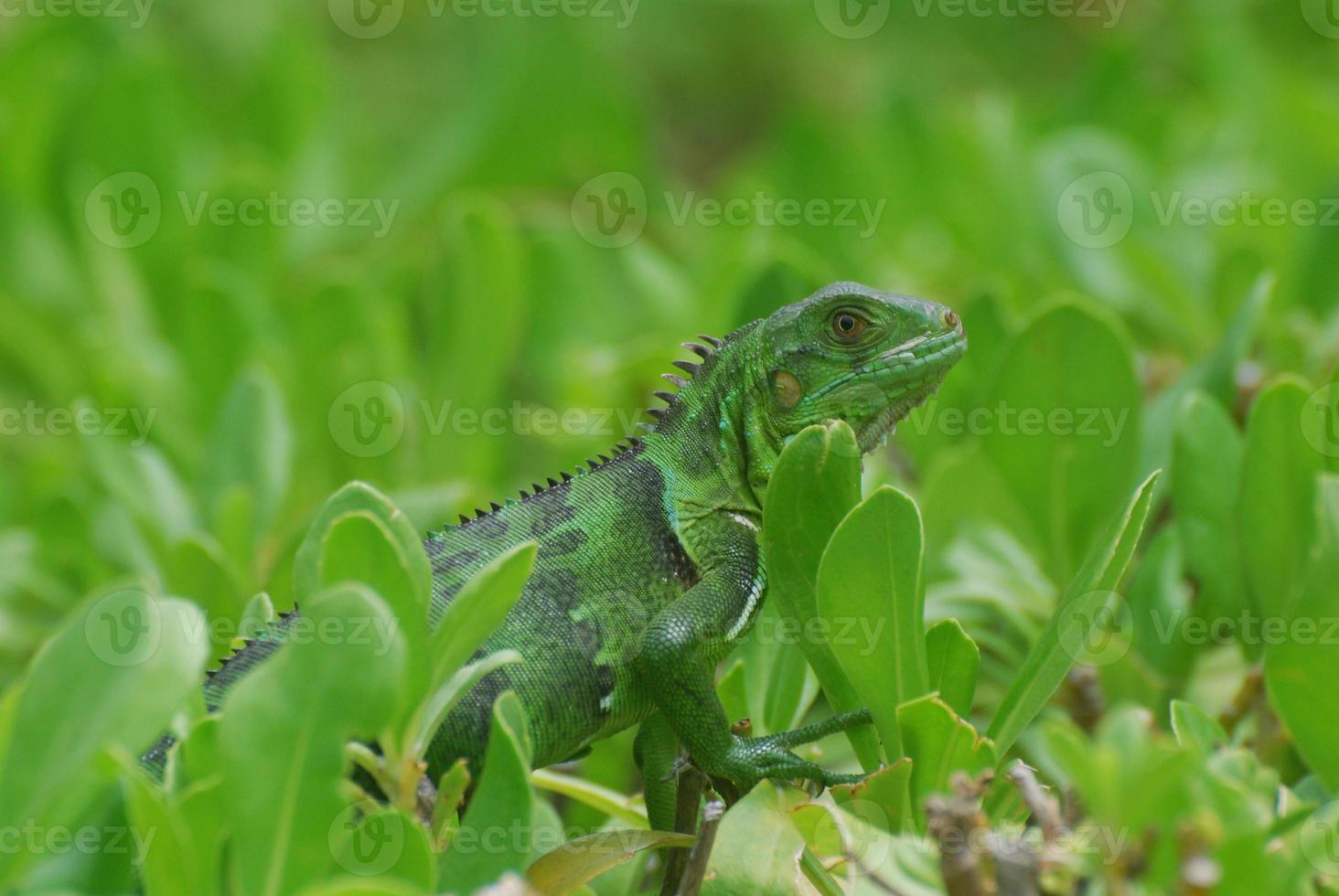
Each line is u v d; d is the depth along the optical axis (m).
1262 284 7.43
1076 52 16.83
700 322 9.48
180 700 3.99
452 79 15.90
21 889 3.91
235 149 11.93
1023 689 4.95
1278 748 5.84
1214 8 13.92
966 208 10.76
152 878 3.86
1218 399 7.29
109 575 8.17
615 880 5.60
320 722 3.88
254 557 8.05
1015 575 7.11
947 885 3.96
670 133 19.28
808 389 6.21
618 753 7.67
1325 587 5.10
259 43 15.88
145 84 10.75
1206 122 12.28
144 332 10.62
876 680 4.87
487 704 5.34
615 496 5.95
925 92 16.39
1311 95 11.45
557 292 10.56
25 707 3.97
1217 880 3.74
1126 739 3.85
